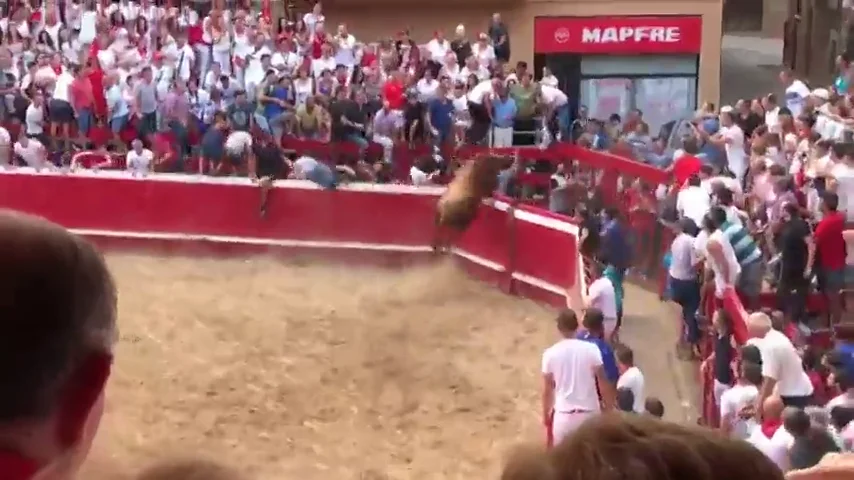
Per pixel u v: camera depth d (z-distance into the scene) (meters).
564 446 1.62
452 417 12.52
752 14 46.06
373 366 13.91
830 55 35.75
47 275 1.54
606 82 28.77
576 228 15.78
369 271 18.09
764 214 15.35
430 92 21.25
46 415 1.55
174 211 18.75
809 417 7.91
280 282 17.31
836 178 14.43
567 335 9.84
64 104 21.19
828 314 13.41
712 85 28.50
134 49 22.47
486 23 27.89
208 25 22.92
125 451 11.25
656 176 17.22
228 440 11.85
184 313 15.61
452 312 15.97
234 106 20.53
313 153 20.94
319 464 11.36
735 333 11.27
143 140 21.42
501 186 19.12
